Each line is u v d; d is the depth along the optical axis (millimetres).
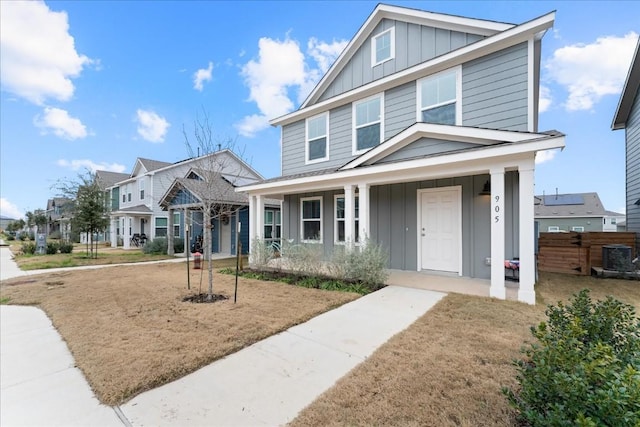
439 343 3248
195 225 17047
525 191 4848
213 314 4457
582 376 1541
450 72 7176
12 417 2211
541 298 5184
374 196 8430
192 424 2086
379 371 2682
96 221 14344
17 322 4457
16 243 29891
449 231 7301
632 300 5148
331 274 6945
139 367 2820
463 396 2258
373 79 8875
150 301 5270
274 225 16078
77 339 3586
